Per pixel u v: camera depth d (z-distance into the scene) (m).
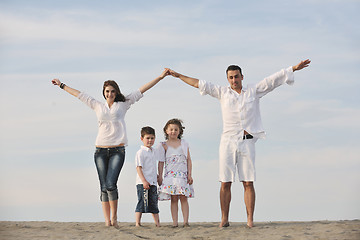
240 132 5.59
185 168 6.04
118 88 6.06
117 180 5.98
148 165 6.11
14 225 5.96
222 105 5.73
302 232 4.91
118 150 5.96
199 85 5.75
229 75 5.65
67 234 5.29
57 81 6.25
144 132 6.18
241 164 5.59
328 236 4.64
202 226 5.96
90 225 6.18
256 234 4.97
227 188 5.68
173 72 6.04
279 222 6.18
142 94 6.16
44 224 6.21
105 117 5.95
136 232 5.51
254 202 5.59
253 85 5.70
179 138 6.21
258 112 5.71
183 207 6.00
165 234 5.32
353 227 5.03
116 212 6.04
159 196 5.98
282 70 5.63
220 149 5.68
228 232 5.18
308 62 5.59
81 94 6.09
